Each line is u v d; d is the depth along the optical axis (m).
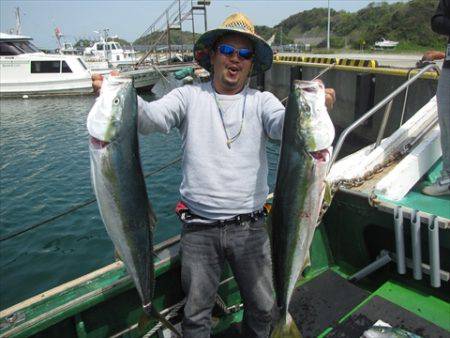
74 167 11.26
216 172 2.19
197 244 2.29
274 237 2.23
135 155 2.04
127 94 1.98
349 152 11.91
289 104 2.07
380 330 2.55
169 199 8.82
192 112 2.22
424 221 2.98
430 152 4.19
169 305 2.97
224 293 3.16
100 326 2.64
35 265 6.21
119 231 2.06
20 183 10.05
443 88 3.57
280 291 2.27
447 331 2.64
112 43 33.22
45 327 2.31
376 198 3.34
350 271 3.66
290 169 2.08
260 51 2.36
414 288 3.17
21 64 24.08
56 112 20.27
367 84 11.07
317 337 2.83
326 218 3.75
